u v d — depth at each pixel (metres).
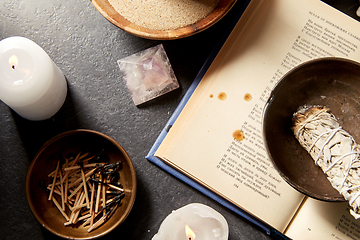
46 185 0.66
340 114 0.62
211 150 0.66
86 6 0.68
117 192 0.66
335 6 0.68
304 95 0.62
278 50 0.66
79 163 0.66
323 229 0.65
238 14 0.67
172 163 0.66
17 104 0.63
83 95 0.68
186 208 0.63
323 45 0.66
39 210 0.64
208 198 0.68
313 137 0.60
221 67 0.66
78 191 0.66
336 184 0.59
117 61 0.67
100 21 0.68
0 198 0.67
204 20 0.62
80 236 0.65
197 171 0.66
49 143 0.63
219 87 0.66
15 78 0.62
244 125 0.66
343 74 0.61
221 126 0.66
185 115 0.66
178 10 0.65
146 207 0.67
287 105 0.62
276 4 0.66
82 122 0.68
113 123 0.68
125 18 0.64
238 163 0.66
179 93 0.68
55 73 0.64
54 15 0.68
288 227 0.66
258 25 0.66
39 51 0.63
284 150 0.62
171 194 0.68
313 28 0.66
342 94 0.62
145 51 0.67
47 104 0.65
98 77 0.68
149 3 0.65
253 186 0.66
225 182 0.66
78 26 0.68
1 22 0.68
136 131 0.68
